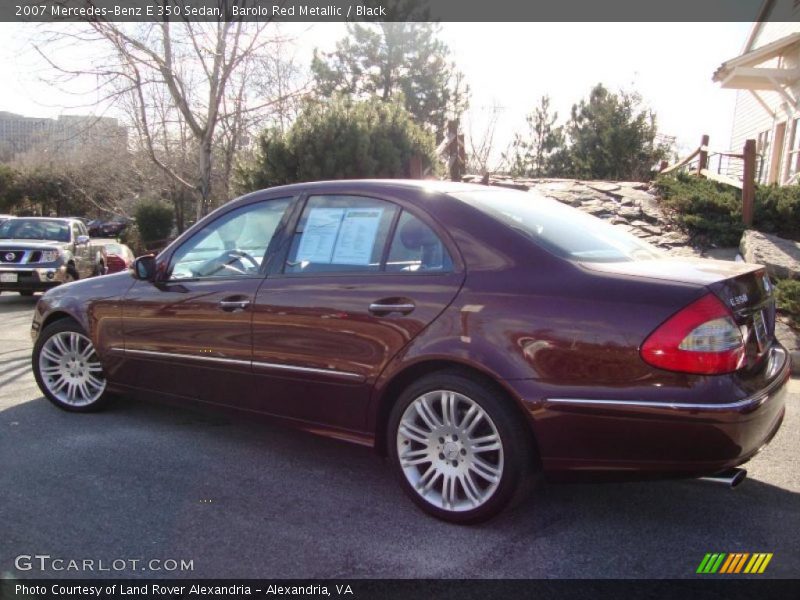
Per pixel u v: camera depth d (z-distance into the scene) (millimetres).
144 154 17750
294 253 4031
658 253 3848
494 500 3229
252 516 3465
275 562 3023
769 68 15195
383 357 3527
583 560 3033
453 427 3361
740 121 21891
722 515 3475
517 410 3188
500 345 3182
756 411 2926
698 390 2854
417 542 3201
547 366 3080
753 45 19094
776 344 3586
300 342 3834
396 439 3531
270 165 12008
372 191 3857
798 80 14922
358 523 3395
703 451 2871
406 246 3627
